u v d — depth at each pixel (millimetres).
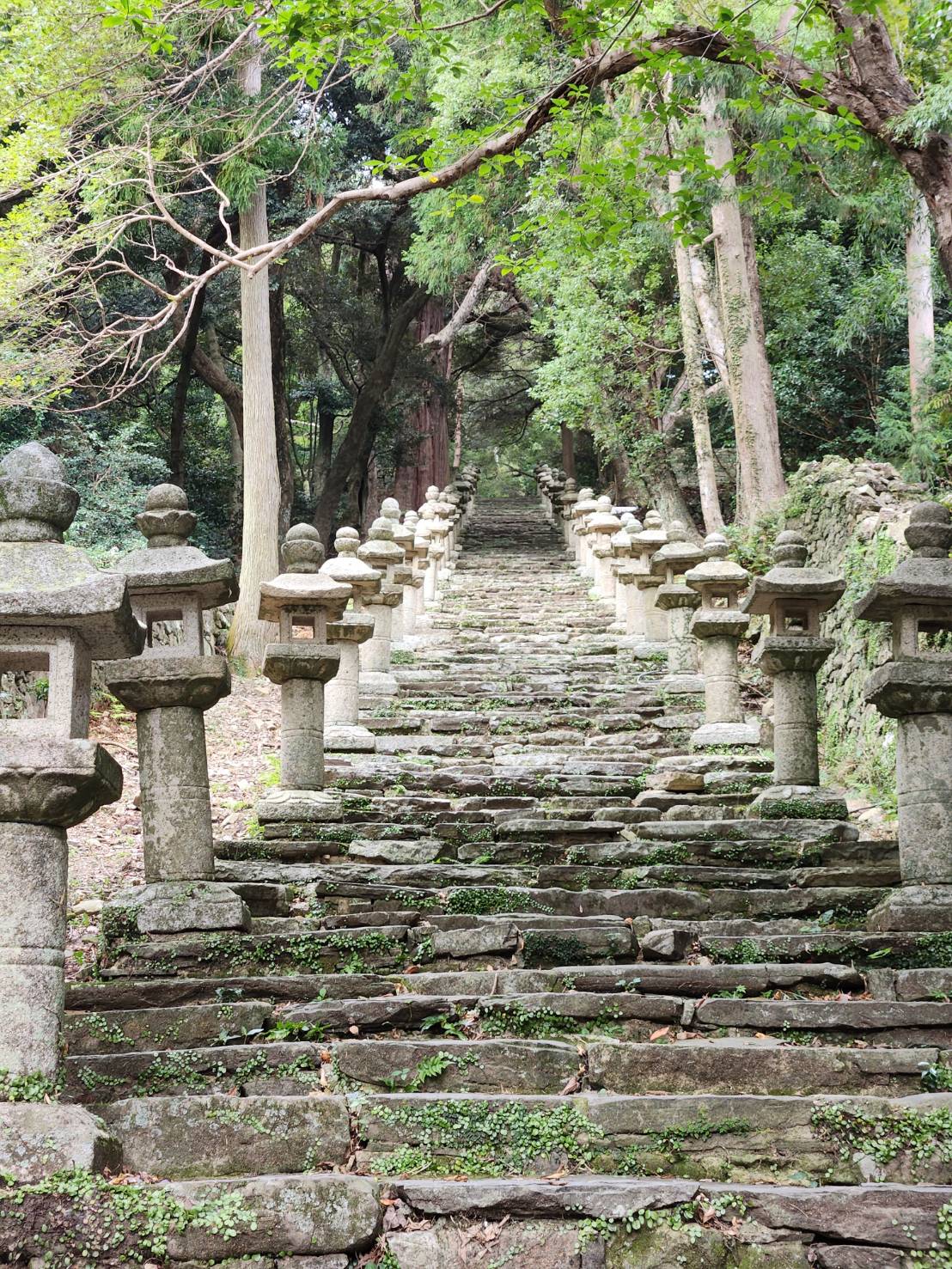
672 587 11031
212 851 5867
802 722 7562
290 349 24469
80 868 7664
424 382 24250
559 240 13430
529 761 9062
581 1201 3666
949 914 5426
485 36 14055
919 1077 4312
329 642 9164
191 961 5320
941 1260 3561
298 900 6156
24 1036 3748
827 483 12344
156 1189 3594
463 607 16047
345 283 22531
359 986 5000
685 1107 4082
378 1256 3572
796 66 7332
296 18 6938
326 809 7254
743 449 14953
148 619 5941
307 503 25344
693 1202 3680
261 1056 4398
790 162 8203
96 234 11055
